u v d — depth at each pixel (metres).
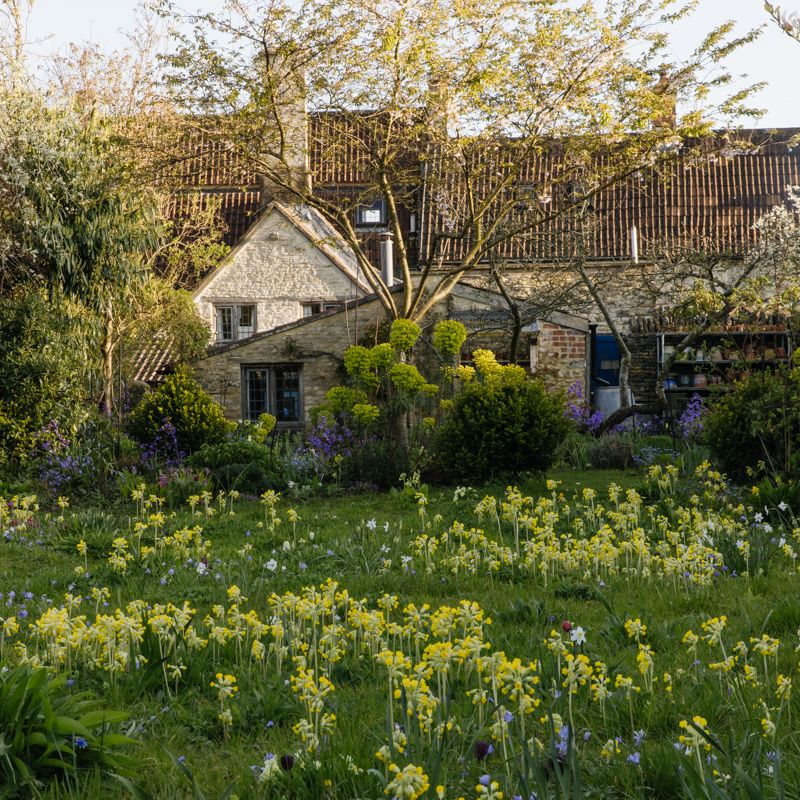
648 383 30.22
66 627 5.76
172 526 12.17
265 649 6.17
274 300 36.72
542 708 4.82
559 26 20.30
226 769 4.45
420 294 22.66
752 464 14.81
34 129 22.45
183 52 20.91
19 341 20.30
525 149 21.84
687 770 3.66
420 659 5.65
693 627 6.67
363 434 18.94
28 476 17.88
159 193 26.80
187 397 20.64
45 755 4.20
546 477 17.62
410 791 3.42
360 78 21.05
